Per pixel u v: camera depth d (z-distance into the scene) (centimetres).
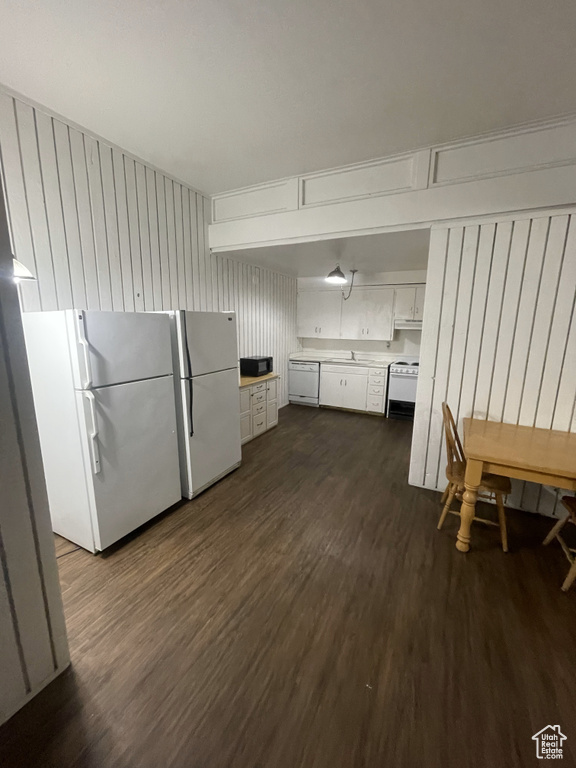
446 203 247
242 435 404
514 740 116
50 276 229
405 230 267
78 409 196
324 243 320
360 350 608
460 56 166
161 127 232
